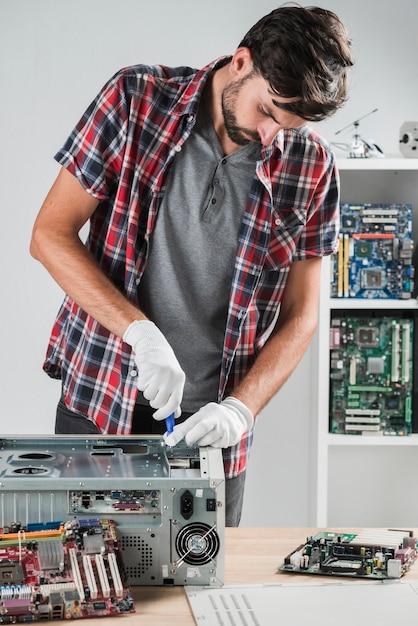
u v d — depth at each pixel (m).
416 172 2.93
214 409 1.54
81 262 1.65
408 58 2.94
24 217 2.89
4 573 1.20
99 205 1.77
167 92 1.68
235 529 1.59
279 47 1.41
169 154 1.67
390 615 1.22
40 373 2.94
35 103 2.86
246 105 1.52
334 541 1.48
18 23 2.83
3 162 2.87
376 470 3.02
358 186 2.94
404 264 2.79
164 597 1.27
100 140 1.66
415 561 1.44
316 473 2.80
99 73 2.87
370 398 2.80
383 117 2.96
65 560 1.24
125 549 1.30
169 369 1.54
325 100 1.41
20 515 1.30
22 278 2.91
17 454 1.44
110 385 1.76
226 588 1.31
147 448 1.51
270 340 1.84
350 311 2.90
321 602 1.26
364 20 2.92
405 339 2.78
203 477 1.31
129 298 1.71
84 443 1.50
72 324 1.83
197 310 1.77
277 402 2.99
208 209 1.71
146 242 1.70
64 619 1.18
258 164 1.69
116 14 2.85
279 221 1.80
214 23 2.87
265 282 1.86
